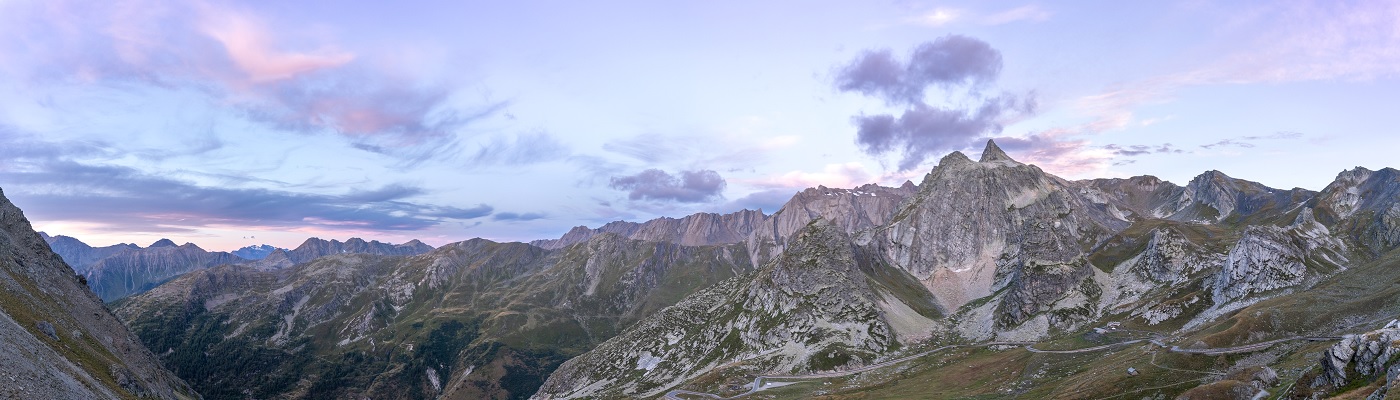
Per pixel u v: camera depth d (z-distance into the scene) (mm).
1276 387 152000
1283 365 170375
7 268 174625
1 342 107000
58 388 106500
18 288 164125
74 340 154625
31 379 101750
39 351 119312
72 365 128000
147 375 182375
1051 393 196500
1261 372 158375
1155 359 194125
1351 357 126375
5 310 136125
